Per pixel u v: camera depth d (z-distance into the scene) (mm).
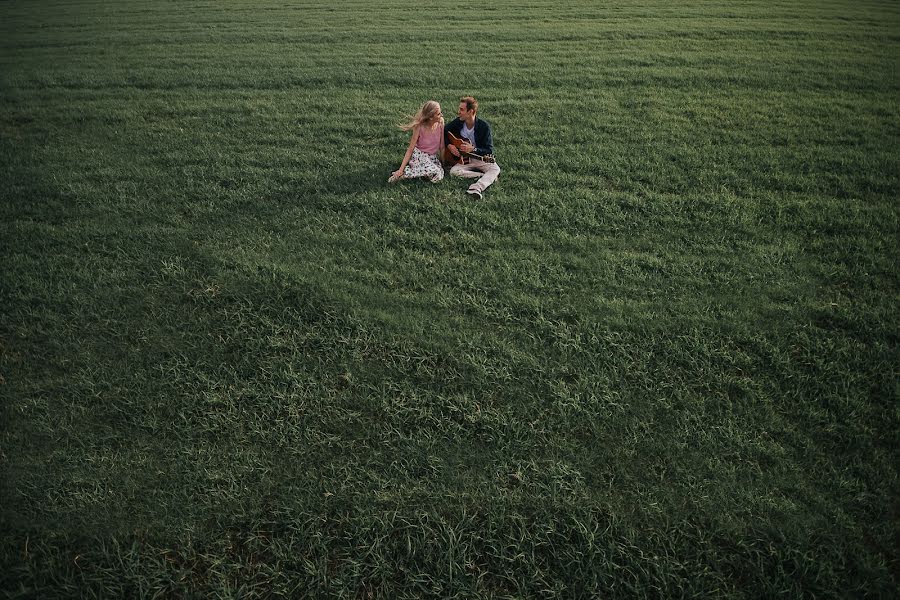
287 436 4395
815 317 5340
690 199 7254
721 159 8289
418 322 5363
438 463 4172
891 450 4168
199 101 11047
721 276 5852
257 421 4496
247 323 5398
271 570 3598
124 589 3525
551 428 4395
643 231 6688
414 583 3527
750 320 5316
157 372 4918
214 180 7973
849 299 5516
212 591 3506
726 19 16781
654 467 4113
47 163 8453
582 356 4984
